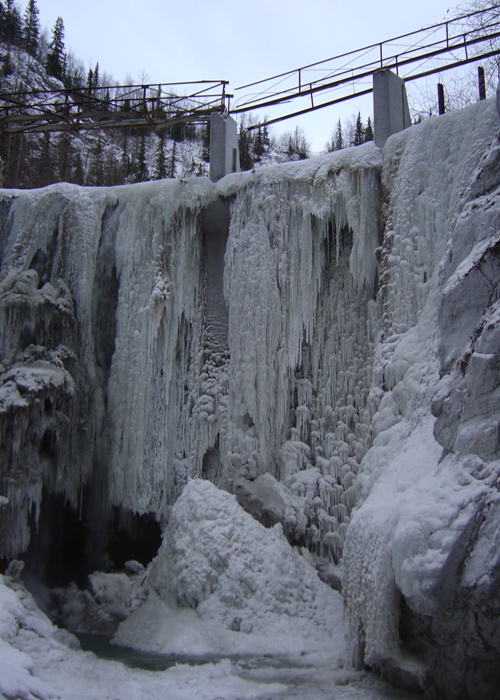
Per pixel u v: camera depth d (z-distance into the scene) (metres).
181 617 10.77
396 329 11.63
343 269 13.30
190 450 14.05
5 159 29.38
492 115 11.34
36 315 13.84
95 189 15.27
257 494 12.67
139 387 14.08
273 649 9.90
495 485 7.38
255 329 13.38
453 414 8.34
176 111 17.56
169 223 14.67
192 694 7.97
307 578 11.30
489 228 9.17
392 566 8.00
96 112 18.22
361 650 8.99
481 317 8.45
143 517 14.66
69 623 12.31
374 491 9.38
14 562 11.97
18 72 43.56
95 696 7.65
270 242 13.67
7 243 15.08
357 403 12.58
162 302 14.28
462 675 7.62
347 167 13.03
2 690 6.84
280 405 13.20
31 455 12.86
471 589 7.12
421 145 12.16
